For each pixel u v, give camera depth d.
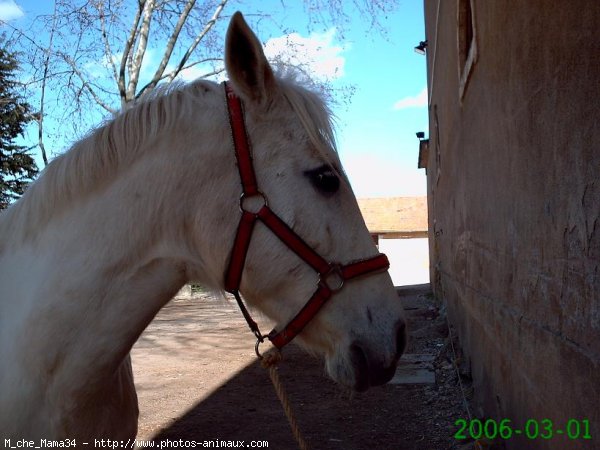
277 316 1.73
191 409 4.91
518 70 2.67
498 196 3.36
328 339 1.69
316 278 1.65
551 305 2.12
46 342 1.63
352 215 1.73
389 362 1.62
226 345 8.26
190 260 1.73
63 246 1.69
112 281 1.67
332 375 1.69
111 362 1.69
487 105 3.71
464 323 5.71
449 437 4.01
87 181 1.71
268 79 1.68
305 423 4.47
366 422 4.45
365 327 1.64
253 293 1.72
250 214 1.64
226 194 1.66
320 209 1.66
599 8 1.53
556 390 2.02
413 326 9.30
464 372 5.30
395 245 27.20
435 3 8.62
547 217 2.17
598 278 1.57
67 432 1.69
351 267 1.66
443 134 8.25
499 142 3.27
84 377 1.65
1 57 15.07
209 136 1.69
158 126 1.71
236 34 1.61
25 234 1.79
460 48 5.19
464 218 5.52
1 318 1.74
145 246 1.69
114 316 1.67
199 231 1.69
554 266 2.06
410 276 26.92
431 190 13.74
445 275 9.11
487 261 3.88
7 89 15.61
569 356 1.85
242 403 5.09
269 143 1.68
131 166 1.71
